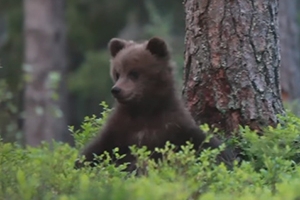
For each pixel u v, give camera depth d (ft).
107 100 143.23
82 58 159.84
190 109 47.78
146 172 37.78
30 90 129.49
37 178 34.99
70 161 37.24
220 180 36.09
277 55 47.39
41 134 128.36
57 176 35.42
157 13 135.03
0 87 86.53
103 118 47.78
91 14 152.87
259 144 43.06
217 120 47.14
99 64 144.05
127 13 152.35
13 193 33.99
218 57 46.80
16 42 147.02
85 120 48.73
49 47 132.98
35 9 133.18
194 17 47.42
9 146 42.70
